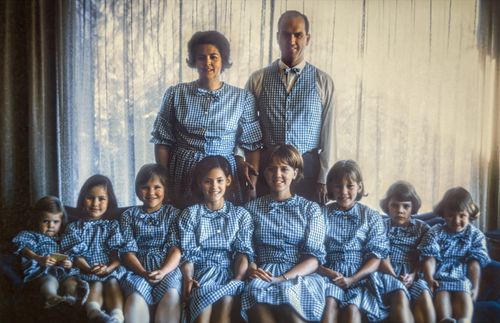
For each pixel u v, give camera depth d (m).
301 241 2.19
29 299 2.13
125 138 2.47
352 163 2.28
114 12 2.44
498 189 2.54
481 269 2.26
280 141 2.32
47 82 2.39
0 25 2.34
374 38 2.52
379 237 2.23
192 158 2.28
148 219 2.25
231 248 2.21
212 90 2.30
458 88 2.54
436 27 2.52
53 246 2.25
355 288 2.16
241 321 2.07
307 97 2.31
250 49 2.48
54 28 2.38
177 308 2.10
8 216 2.37
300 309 2.03
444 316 2.13
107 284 2.15
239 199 2.34
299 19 2.30
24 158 2.40
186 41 2.47
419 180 2.56
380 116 2.55
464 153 2.56
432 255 2.24
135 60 2.46
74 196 2.45
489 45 2.52
